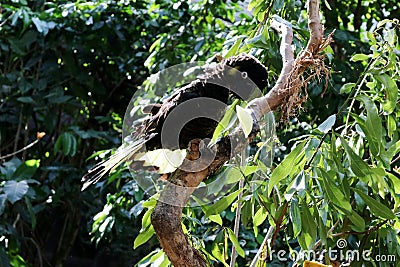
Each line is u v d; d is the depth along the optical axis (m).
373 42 3.33
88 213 7.37
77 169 7.32
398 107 3.28
